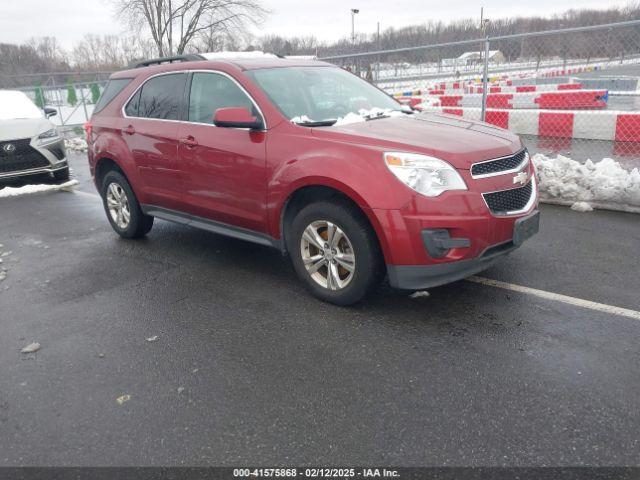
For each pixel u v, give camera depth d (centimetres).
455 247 345
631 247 492
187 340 364
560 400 279
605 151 841
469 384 297
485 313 378
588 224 567
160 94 519
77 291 462
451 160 348
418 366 317
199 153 462
